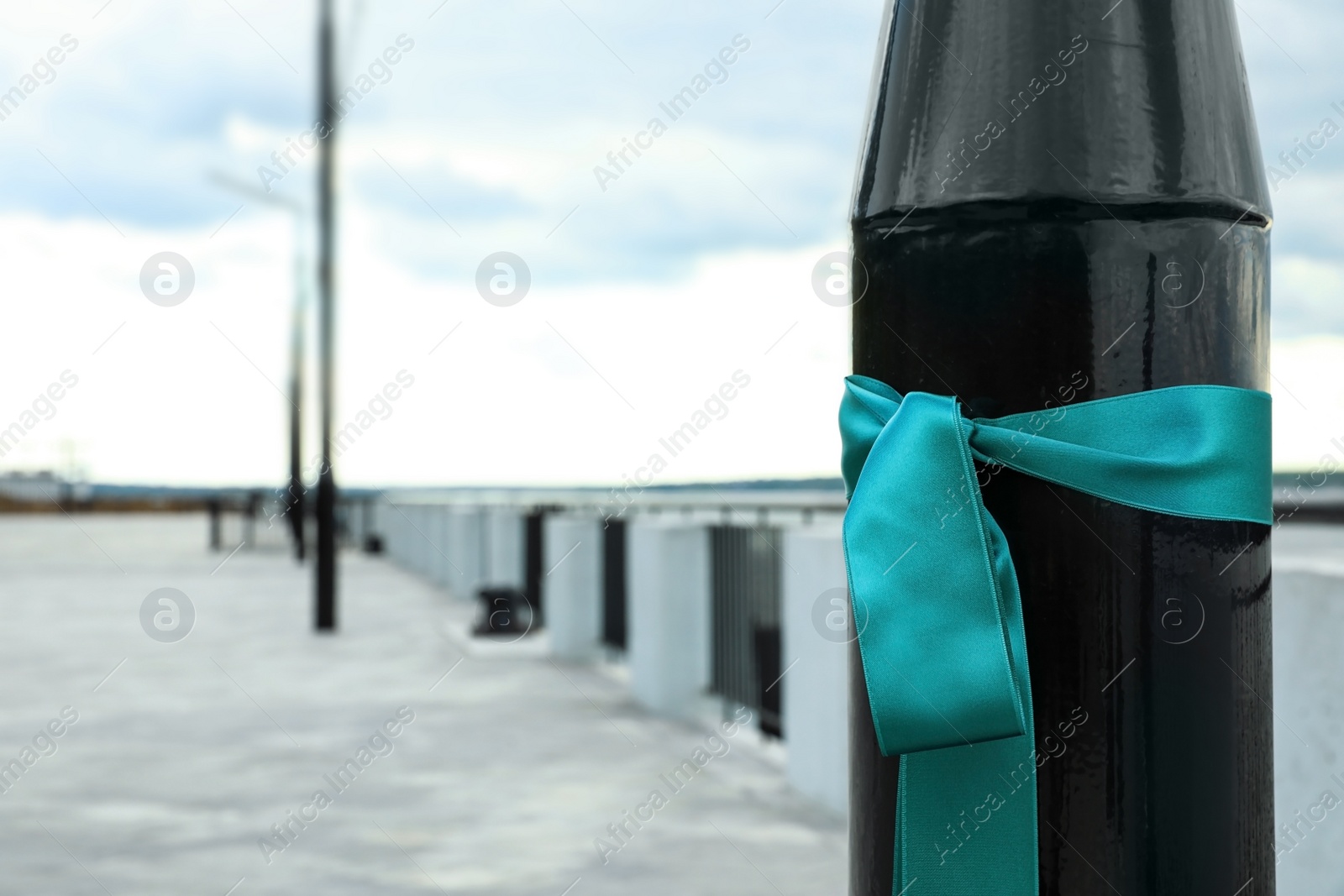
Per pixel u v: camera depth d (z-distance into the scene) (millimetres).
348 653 11273
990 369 1133
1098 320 1108
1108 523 1099
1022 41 1134
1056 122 1119
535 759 6590
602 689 9039
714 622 7828
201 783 6137
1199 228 1121
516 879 4512
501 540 14953
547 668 10203
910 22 1215
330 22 13281
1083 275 1111
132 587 19922
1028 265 1122
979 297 1139
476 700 8547
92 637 12781
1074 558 1104
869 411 1188
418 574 22609
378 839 5074
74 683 9578
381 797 5789
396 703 8500
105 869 4723
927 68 1187
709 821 5270
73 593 18734
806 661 5656
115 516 74312
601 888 4375
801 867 4594
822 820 5270
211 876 4629
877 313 1208
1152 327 1109
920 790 1122
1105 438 1107
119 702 8633
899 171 1191
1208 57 1157
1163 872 1105
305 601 17312
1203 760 1114
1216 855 1122
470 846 4949
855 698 1256
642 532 8305
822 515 7090
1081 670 1104
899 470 1095
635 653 8461
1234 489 1096
